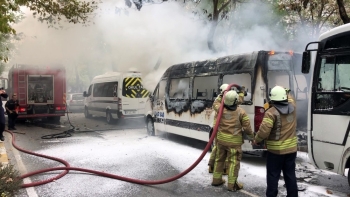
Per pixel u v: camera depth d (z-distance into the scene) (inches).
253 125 247.6
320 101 190.2
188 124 331.6
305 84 266.8
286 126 166.6
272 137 167.9
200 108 311.3
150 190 202.4
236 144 196.7
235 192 196.1
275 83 258.5
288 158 169.2
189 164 264.8
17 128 524.1
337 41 184.1
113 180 223.5
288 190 169.9
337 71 181.8
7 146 358.0
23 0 279.0
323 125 187.8
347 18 316.2
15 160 287.3
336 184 206.7
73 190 203.3
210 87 305.1
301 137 260.2
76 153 312.7
